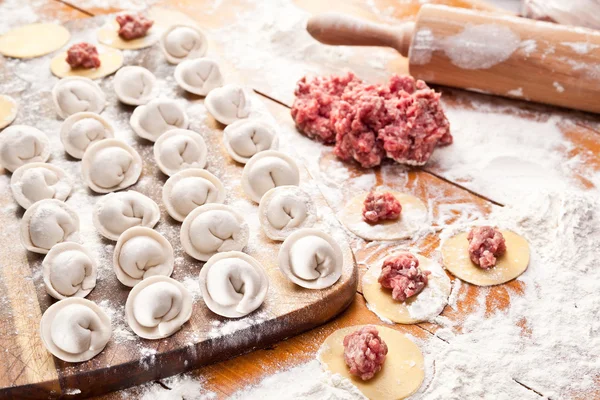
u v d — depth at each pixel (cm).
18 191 67
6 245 64
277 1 93
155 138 73
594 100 76
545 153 74
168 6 93
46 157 71
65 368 56
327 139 75
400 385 56
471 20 77
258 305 59
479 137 76
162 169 69
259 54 86
